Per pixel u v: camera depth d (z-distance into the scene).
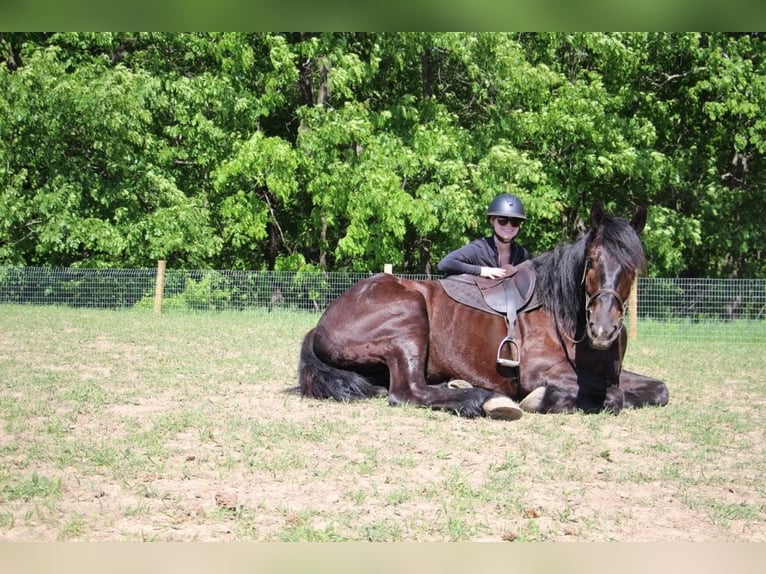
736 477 4.81
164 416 6.09
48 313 16.58
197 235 21.20
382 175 20.28
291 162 20.47
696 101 22.45
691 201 23.58
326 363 7.03
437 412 6.42
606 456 5.14
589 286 6.08
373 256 21.84
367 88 23.80
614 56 21.72
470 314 6.75
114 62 23.59
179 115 21.66
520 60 21.31
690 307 17.05
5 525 3.73
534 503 4.19
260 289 18.89
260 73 22.31
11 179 21.06
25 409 6.27
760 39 22.98
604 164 21.38
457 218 20.17
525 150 22.50
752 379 9.67
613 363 6.56
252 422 5.94
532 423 6.09
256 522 3.84
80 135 21.22
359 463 4.86
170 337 12.69
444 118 22.03
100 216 21.52
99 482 4.42
